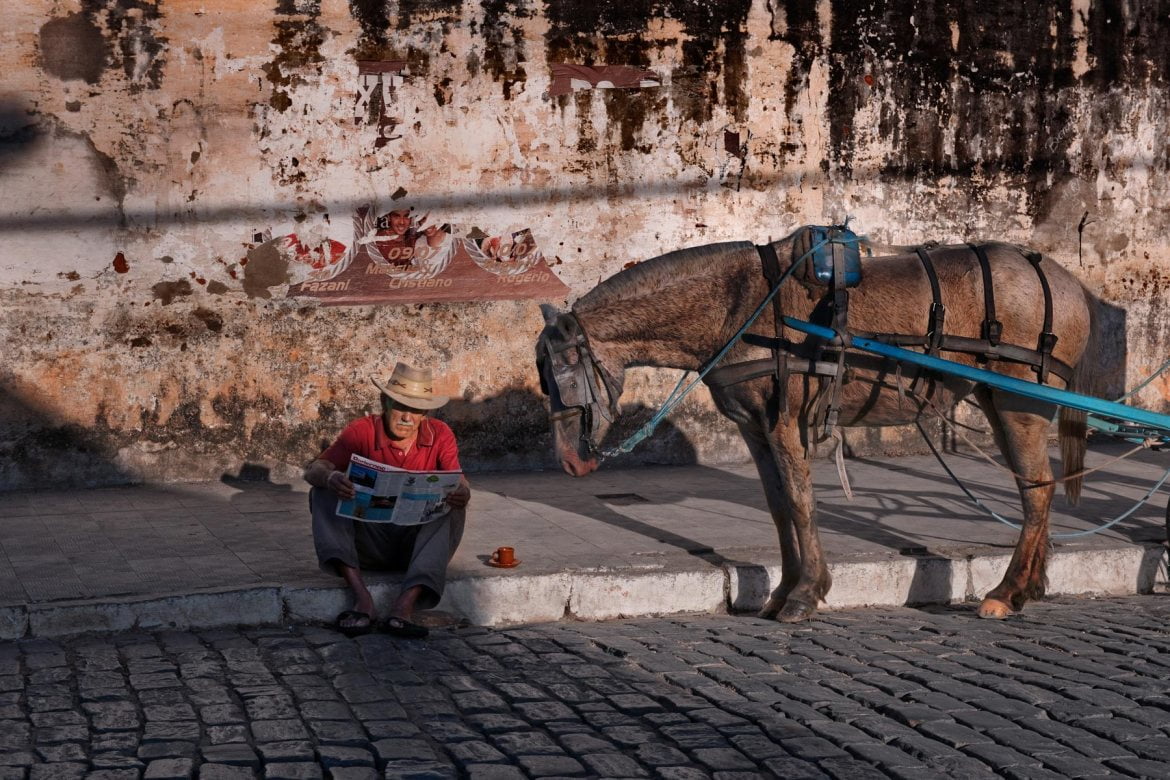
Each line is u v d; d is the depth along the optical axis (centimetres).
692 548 716
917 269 622
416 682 510
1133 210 1139
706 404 1041
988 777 411
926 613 667
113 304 908
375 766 414
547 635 601
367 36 944
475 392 986
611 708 481
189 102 912
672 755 429
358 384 960
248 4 918
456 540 621
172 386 923
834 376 602
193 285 923
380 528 625
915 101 1071
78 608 579
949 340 607
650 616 659
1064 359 630
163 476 926
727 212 1036
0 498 866
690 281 619
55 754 420
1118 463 1033
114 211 903
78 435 907
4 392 890
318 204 944
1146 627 623
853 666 543
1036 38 1097
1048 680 518
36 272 891
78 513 811
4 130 878
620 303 616
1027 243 1113
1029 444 639
